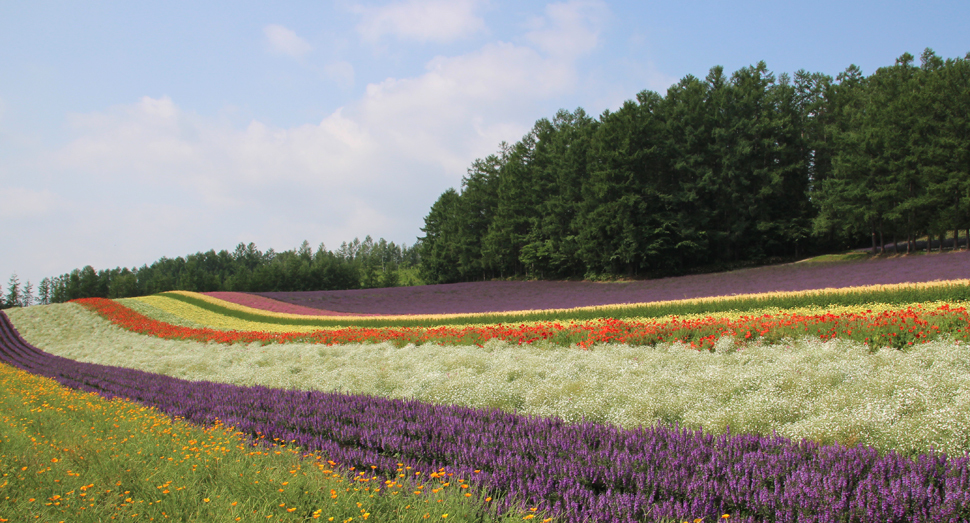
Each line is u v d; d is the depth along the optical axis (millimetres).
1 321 39156
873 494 3529
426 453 5523
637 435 5363
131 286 97562
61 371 16359
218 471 4832
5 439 6094
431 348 15281
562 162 56281
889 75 46906
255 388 10523
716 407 6570
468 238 70625
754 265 46938
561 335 14867
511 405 7762
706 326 13102
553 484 4367
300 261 111938
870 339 10102
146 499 4270
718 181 47250
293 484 4344
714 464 4391
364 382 10391
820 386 6973
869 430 5039
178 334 28141
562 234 55281
